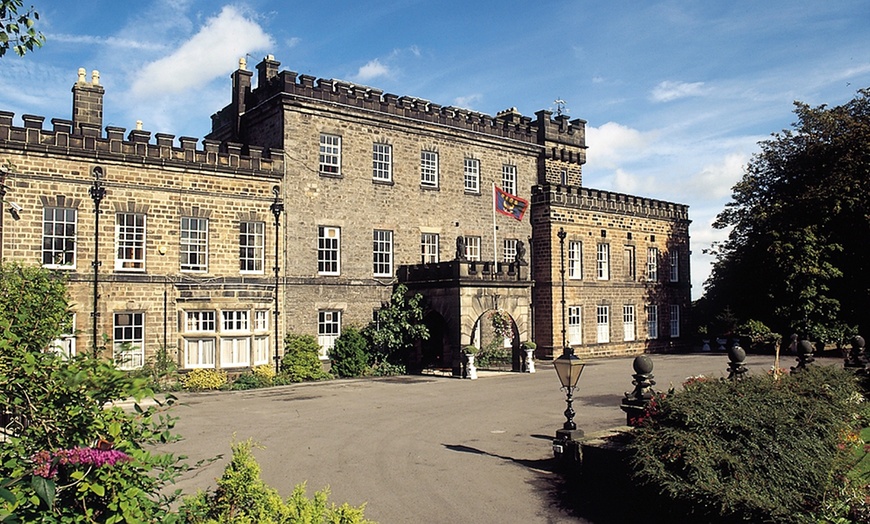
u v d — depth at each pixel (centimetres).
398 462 1443
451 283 3011
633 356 4094
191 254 2730
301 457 1480
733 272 4362
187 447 1555
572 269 3947
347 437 1691
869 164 3769
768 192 4284
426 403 2241
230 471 670
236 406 2172
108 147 2525
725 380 1328
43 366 535
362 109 3234
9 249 2316
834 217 3872
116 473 516
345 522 651
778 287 4019
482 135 3722
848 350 3650
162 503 599
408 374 3133
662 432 1098
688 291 4644
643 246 4353
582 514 1121
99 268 2488
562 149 4128
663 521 1069
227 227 2817
